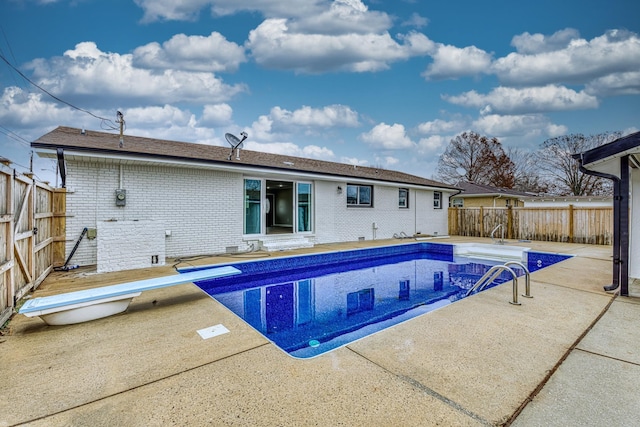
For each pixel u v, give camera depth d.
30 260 4.89
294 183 11.02
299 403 2.17
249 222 9.84
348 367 2.65
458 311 4.08
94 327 3.61
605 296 4.80
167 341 3.22
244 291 6.63
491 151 34.75
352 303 5.78
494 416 2.03
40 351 2.99
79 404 2.18
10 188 3.84
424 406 2.13
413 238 13.95
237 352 2.96
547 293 4.96
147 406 2.15
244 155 11.24
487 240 13.23
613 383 2.42
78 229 7.12
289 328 4.53
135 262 6.89
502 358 2.81
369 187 13.41
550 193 30.94
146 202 7.98
